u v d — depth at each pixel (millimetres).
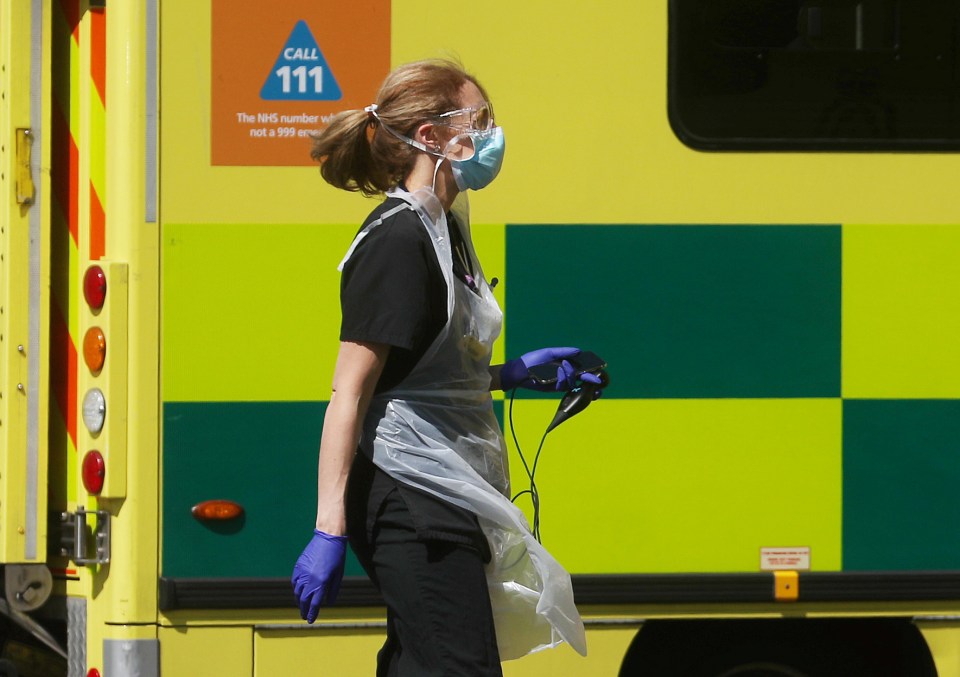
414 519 10039
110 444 13445
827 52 14227
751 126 14133
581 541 14000
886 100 14289
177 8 13500
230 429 13641
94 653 13859
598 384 11531
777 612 14227
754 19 14125
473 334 10602
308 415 13711
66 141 14766
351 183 11336
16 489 14227
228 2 13555
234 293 13609
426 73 10531
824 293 14227
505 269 13883
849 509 14266
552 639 11047
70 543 14070
